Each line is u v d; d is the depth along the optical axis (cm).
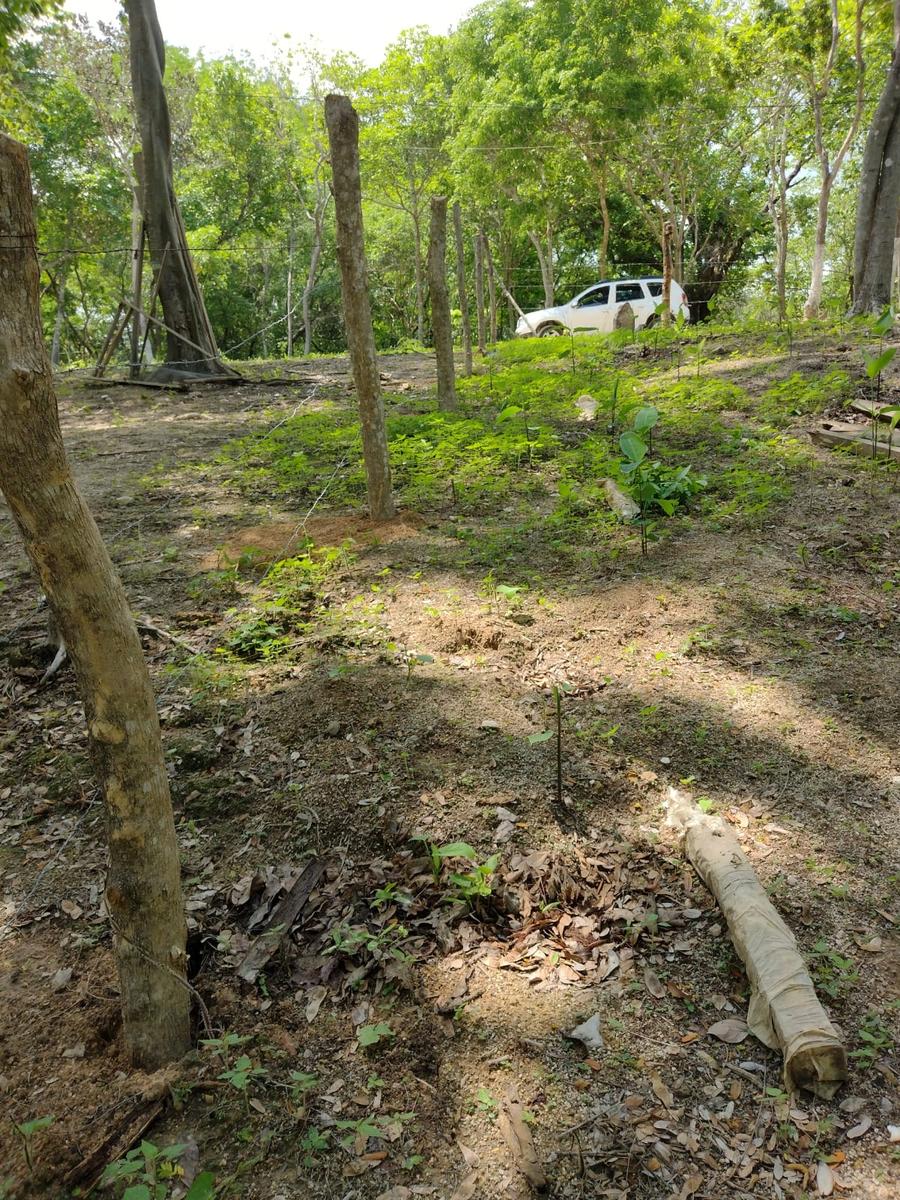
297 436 790
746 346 1069
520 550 477
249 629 387
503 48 1862
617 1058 194
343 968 223
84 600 165
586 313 1730
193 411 1026
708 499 525
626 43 1695
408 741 300
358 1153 177
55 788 297
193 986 217
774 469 572
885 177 1273
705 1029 201
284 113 2819
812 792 273
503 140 1895
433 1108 186
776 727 304
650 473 528
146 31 1250
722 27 1925
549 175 2142
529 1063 193
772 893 234
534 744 297
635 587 414
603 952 223
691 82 1830
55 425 156
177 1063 196
